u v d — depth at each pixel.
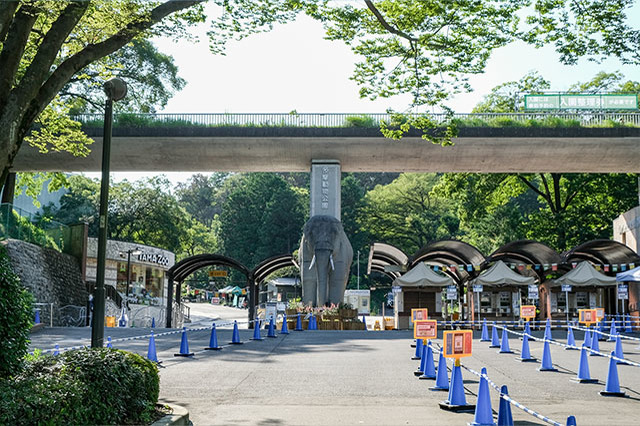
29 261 37.66
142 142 43.53
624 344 25.17
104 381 8.41
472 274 39.41
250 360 18.61
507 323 34.25
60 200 76.06
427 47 15.45
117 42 12.56
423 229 83.44
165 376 15.52
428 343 16.14
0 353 8.11
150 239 74.12
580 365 15.09
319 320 32.66
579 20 15.03
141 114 43.97
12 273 8.59
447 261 43.34
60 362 8.63
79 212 73.19
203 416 10.84
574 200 56.09
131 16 12.66
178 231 75.12
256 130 43.22
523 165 45.12
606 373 16.42
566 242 52.03
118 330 30.08
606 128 42.34
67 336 26.20
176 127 43.25
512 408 11.80
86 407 7.79
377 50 15.77
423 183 85.94
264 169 47.44
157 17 12.84
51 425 6.81
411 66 16.06
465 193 54.97
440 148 43.25
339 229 35.06
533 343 24.72
